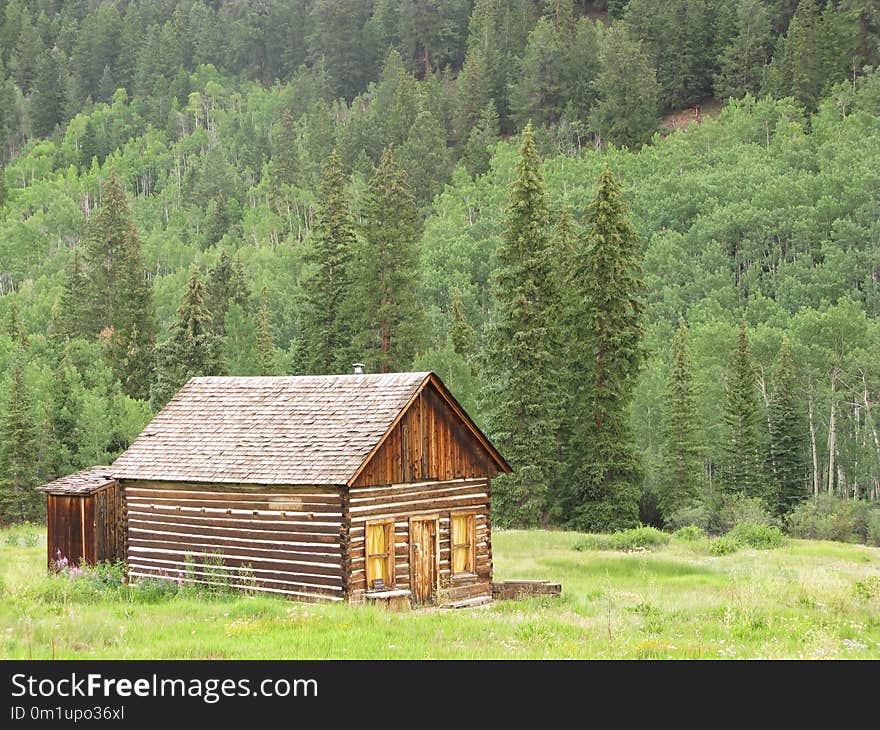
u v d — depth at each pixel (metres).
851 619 23.39
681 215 173.88
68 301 112.62
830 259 140.50
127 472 30.03
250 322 102.31
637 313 58.16
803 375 95.75
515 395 57.22
